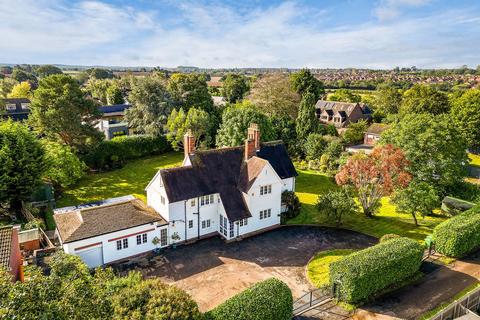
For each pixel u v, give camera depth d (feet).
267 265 103.86
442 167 134.41
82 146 199.72
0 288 44.75
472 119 239.30
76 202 152.97
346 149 234.58
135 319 52.54
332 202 125.80
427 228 128.36
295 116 281.54
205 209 122.72
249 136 144.05
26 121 197.57
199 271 100.42
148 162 222.69
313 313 74.84
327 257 108.37
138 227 107.24
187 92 261.85
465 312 71.97
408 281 86.17
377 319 72.28
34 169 130.72
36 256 97.86
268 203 128.67
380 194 131.64
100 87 467.52
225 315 64.18
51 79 191.11
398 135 146.41
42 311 43.88
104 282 63.98
